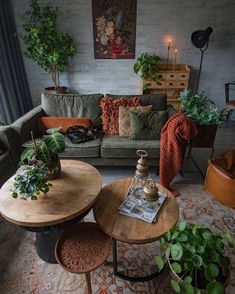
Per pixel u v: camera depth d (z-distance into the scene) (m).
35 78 4.30
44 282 1.49
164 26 3.91
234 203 2.06
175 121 2.25
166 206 1.46
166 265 1.37
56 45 3.61
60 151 1.57
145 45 4.05
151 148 2.40
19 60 4.00
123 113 2.63
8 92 3.60
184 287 1.01
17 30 3.92
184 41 4.00
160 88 3.96
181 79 3.89
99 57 4.14
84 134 2.54
